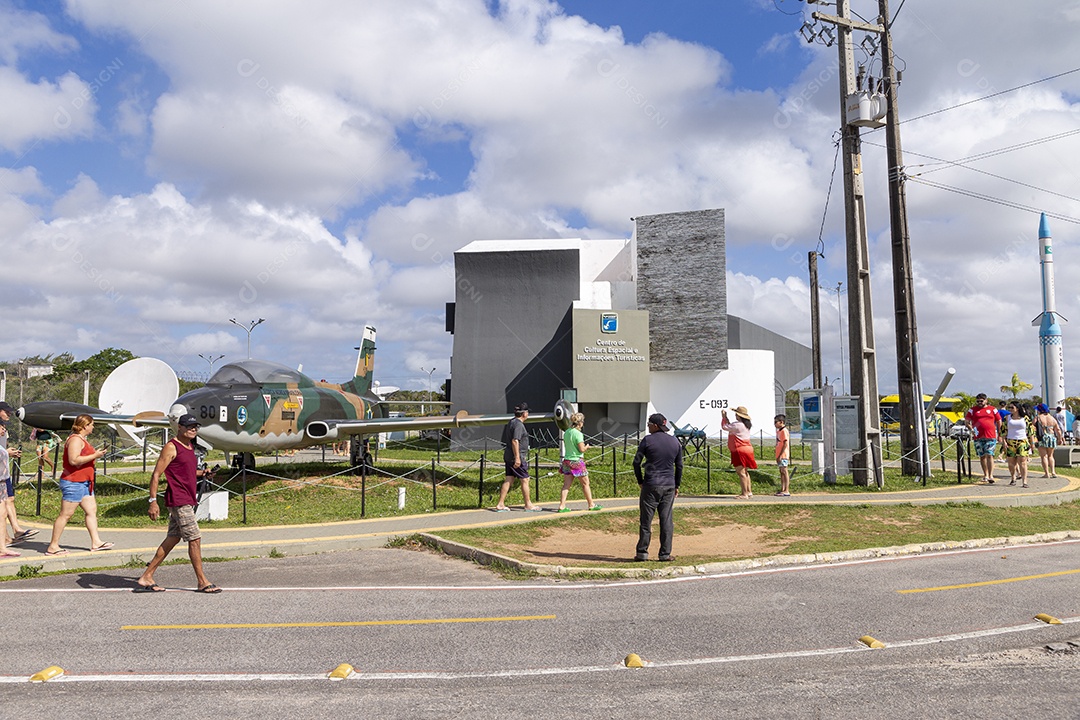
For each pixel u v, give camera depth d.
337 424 18.19
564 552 11.44
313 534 12.31
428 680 5.61
